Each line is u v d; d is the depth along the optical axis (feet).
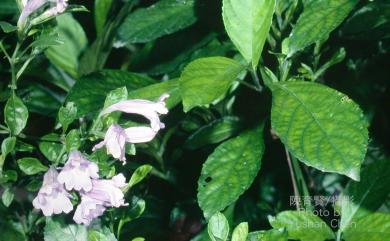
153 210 2.68
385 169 2.25
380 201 2.23
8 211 2.39
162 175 2.71
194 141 2.52
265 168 2.87
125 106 2.07
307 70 2.27
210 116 2.61
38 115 2.87
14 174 2.14
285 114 2.00
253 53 2.07
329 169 1.89
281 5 2.27
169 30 2.58
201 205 2.14
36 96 2.76
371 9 2.47
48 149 2.11
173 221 2.68
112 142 2.03
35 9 2.07
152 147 2.60
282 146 2.83
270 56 2.55
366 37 2.53
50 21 2.58
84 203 2.05
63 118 2.06
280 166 2.86
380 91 2.82
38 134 2.85
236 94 2.66
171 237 2.65
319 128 1.95
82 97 2.36
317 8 2.18
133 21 2.62
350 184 2.25
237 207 2.75
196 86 2.00
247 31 2.06
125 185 2.08
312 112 1.99
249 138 2.25
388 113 2.87
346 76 2.76
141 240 2.10
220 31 2.66
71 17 2.76
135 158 2.75
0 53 2.62
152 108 2.07
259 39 2.05
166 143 2.81
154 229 2.63
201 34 2.75
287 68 2.20
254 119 2.53
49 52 2.74
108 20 2.73
